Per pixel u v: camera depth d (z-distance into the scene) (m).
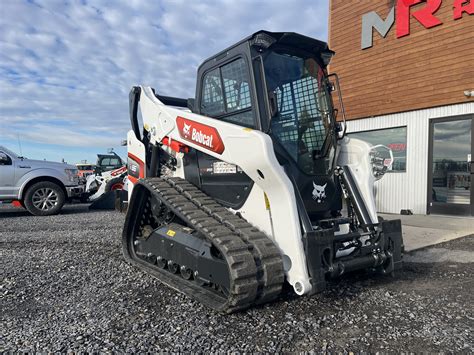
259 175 3.19
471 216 8.47
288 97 3.73
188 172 4.34
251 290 2.89
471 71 8.35
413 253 5.30
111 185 11.23
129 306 3.29
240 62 3.59
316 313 3.14
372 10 10.16
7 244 5.86
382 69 10.02
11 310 3.21
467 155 8.54
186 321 2.97
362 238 3.75
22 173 9.44
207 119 3.72
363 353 2.47
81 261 4.81
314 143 3.90
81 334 2.74
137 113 5.27
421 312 3.17
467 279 4.11
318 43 3.79
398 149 9.84
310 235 3.03
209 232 3.20
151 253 4.37
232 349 2.52
